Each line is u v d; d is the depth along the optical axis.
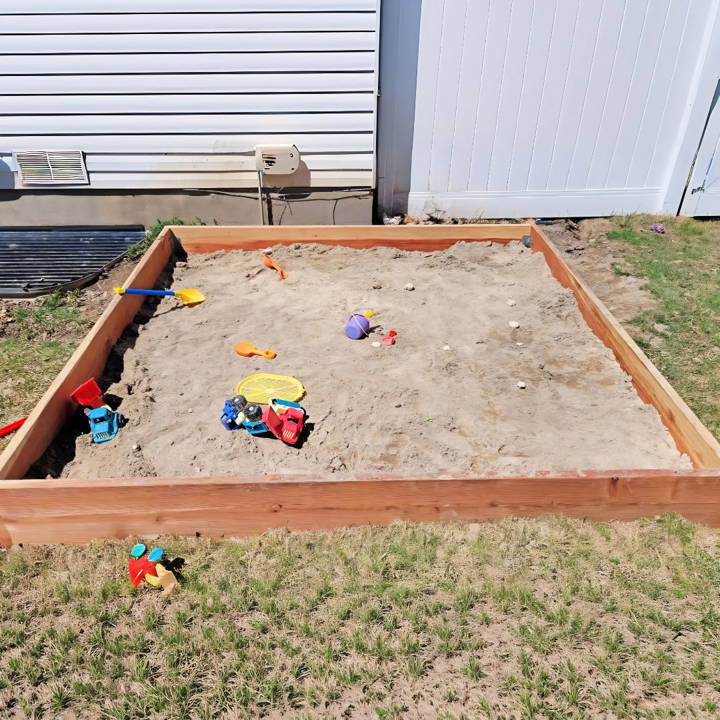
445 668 2.54
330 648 2.60
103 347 4.36
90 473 3.45
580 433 3.78
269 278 5.62
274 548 3.03
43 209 6.52
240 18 5.72
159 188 6.47
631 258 6.19
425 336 4.76
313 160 6.33
